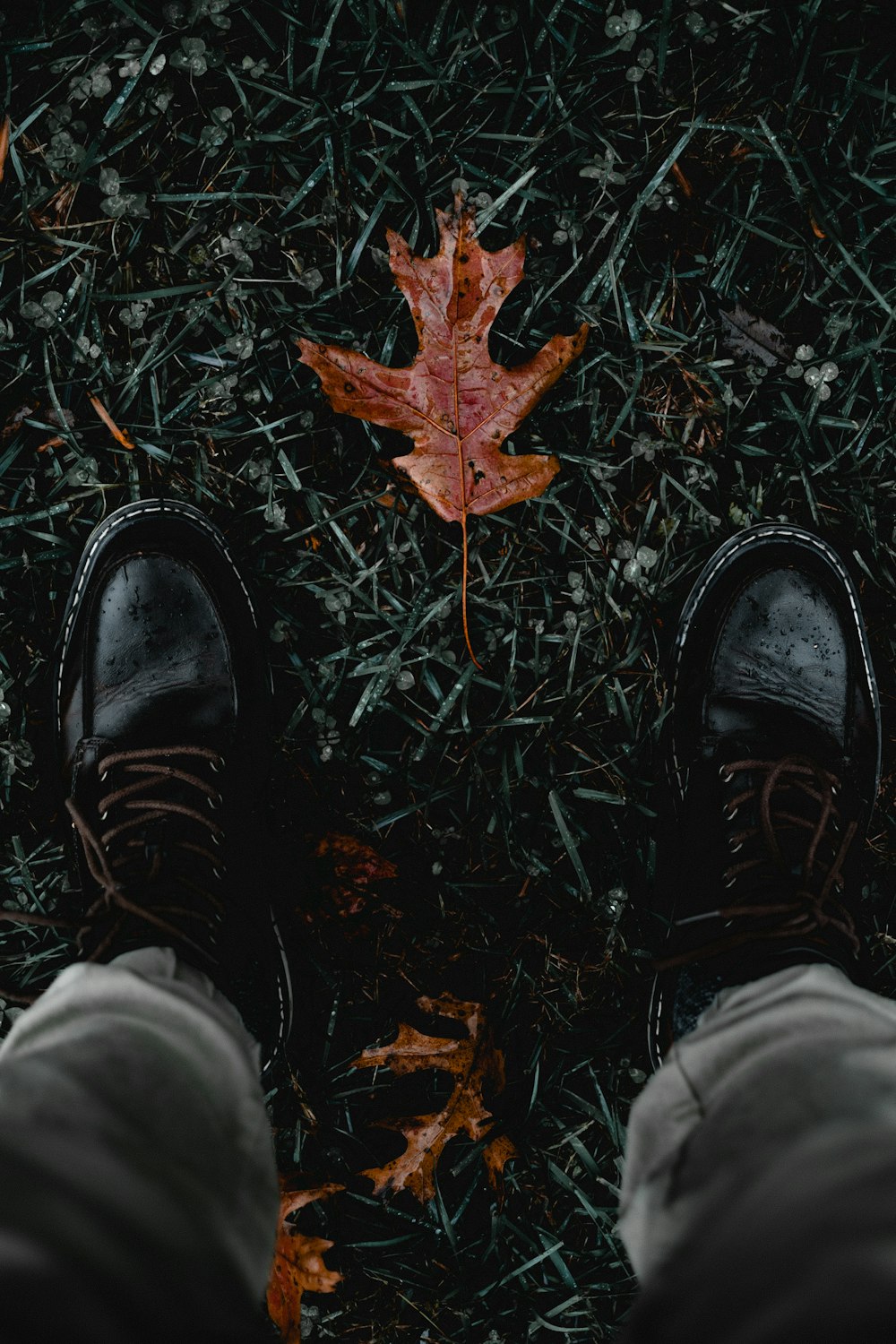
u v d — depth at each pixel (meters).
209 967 0.77
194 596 0.85
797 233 0.85
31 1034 0.69
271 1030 0.83
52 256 0.84
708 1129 0.66
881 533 0.86
